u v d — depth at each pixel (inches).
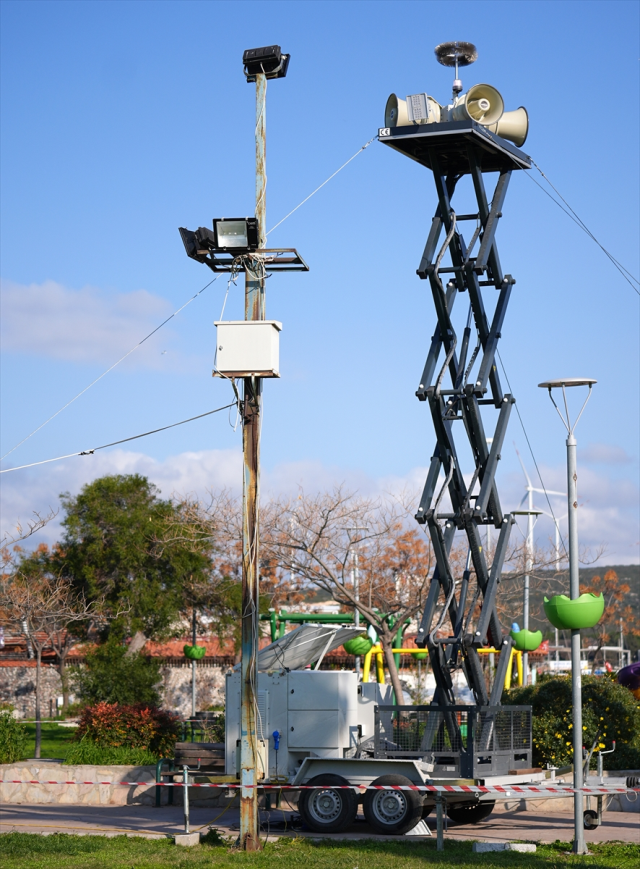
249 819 493.7
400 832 544.4
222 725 829.2
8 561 1475.1
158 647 1910.7
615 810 647.8
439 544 586.2
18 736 815.1
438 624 587.8
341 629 691.4
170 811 661.9
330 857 466.6
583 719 677.9
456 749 550.9
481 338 592.1
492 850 487.5
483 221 585.6
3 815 636.7
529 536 1299.2
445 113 569.6
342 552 1166.3
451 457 598.2
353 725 607.5
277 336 507.8
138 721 810.2
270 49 512.1
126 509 1772.9
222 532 1190.9
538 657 1845.5
